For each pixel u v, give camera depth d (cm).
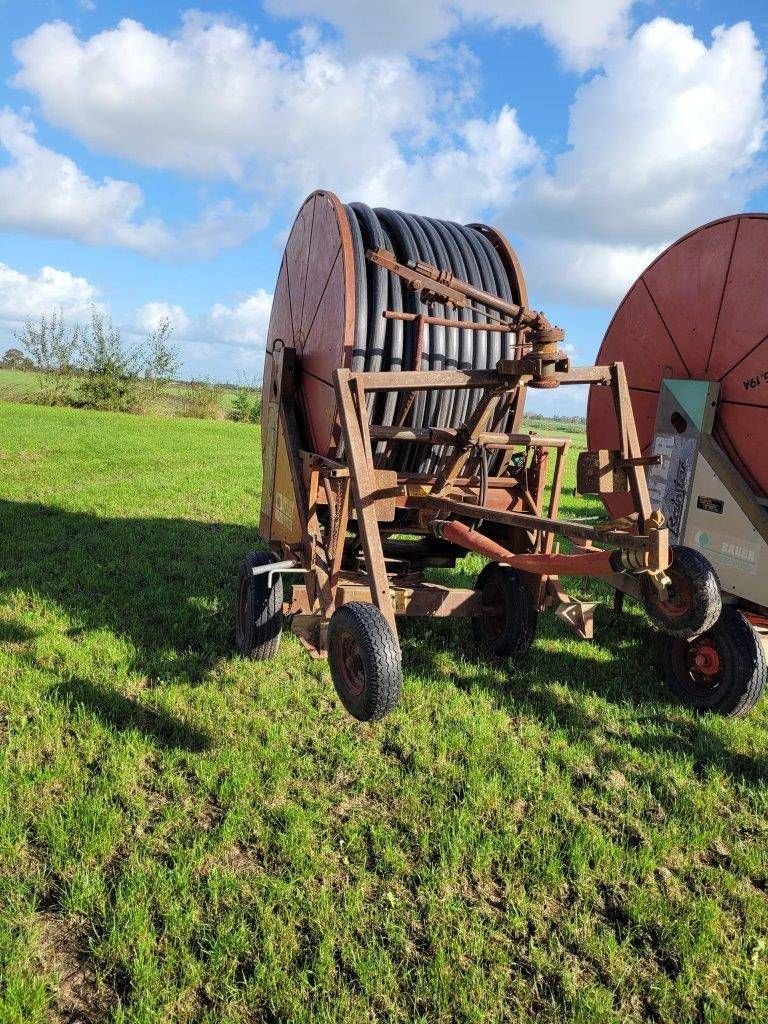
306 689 525
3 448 1944
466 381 411
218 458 2038
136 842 345
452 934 301
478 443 443
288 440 571
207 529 1098
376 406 536
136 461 1869
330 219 542
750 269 541
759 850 370
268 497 646
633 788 422
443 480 458
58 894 311
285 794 393
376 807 386
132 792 386
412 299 543
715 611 359
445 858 340
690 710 529
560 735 475
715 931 310
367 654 341
